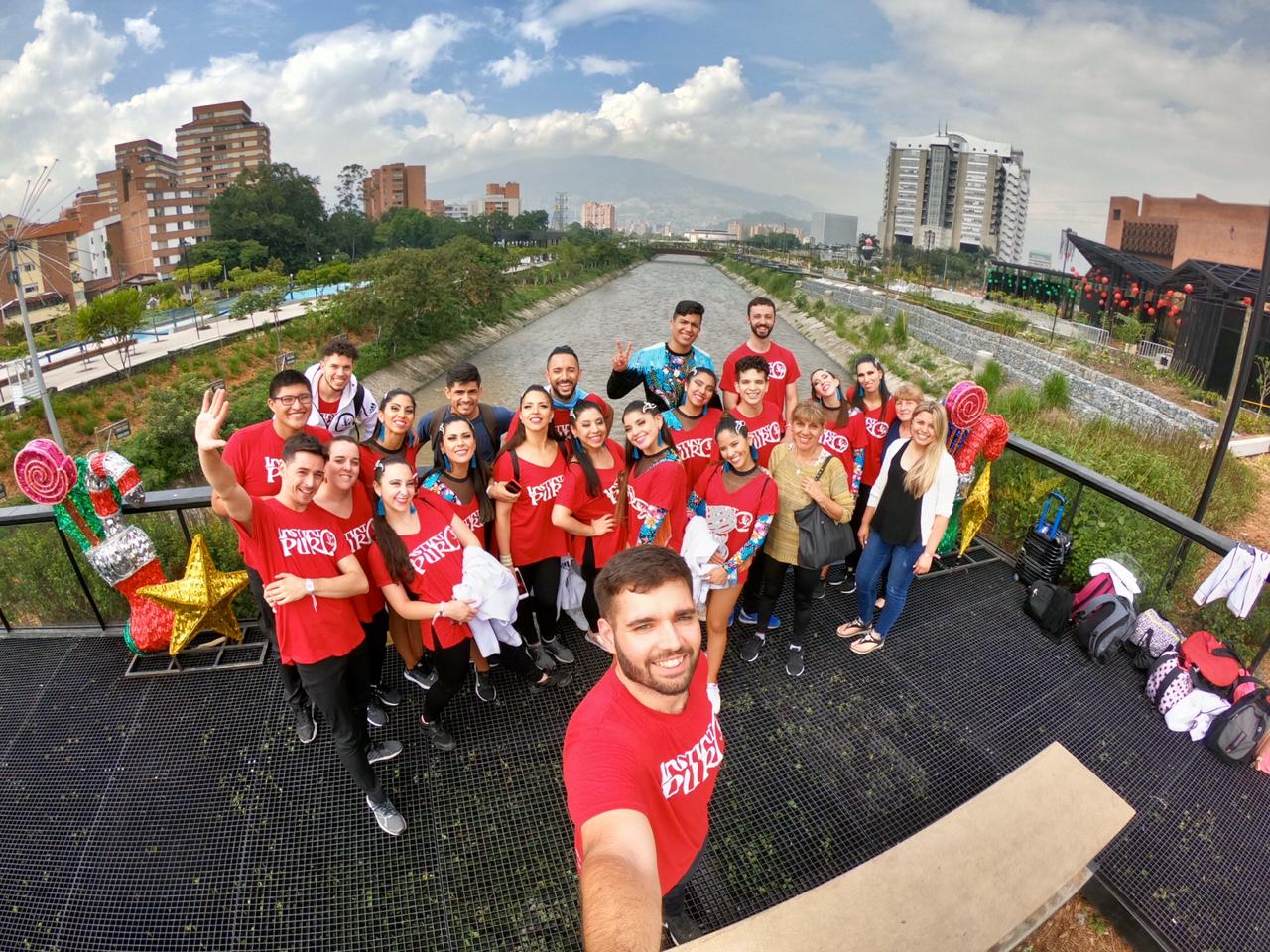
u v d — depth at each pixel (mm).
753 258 106812
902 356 33094
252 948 2867
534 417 3871
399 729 3951
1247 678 4016
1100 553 5543
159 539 5285
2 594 5402
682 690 1707
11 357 35125
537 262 92438
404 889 3092
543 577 4215
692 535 3625
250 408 27094
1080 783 2488
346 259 86000
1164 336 23688
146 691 4246
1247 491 9922
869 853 3268
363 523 3648
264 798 3539
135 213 94188
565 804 3482
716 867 3191
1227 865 3289
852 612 5102
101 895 3082
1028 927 2148
